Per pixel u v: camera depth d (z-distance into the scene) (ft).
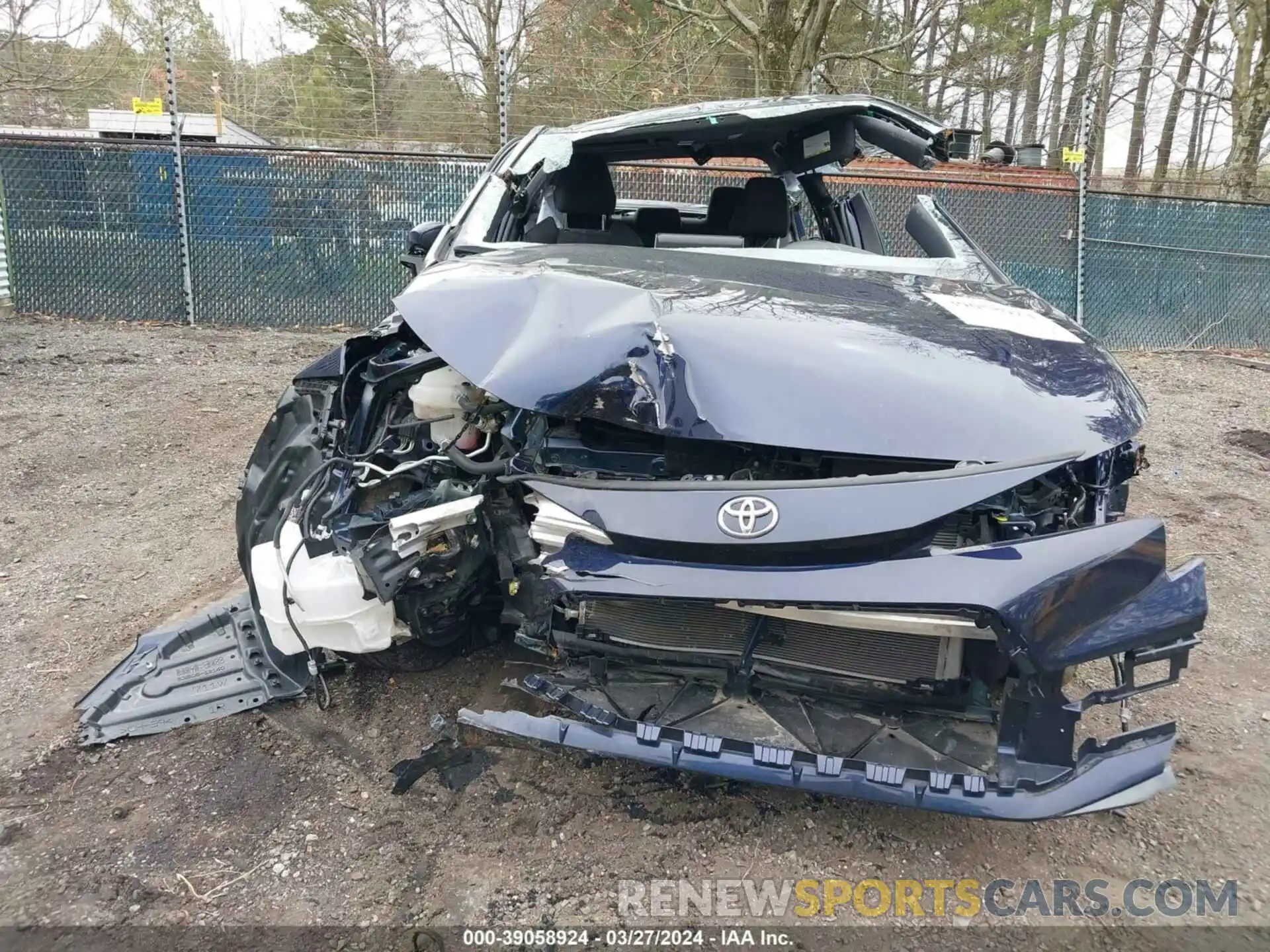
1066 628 6.37
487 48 60.85
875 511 6.42
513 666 10.16
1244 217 32.45
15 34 36.91
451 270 9.29
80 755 8.73
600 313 7.93
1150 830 7.98
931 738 7.29
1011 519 6.94
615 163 14.85
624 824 7.90
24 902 6.92
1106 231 31.86
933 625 6.71
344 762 8.71
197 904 6.96
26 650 10.55
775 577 6.50
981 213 31.07
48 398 20.98
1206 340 33.14
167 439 18.37
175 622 11.14
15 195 30.50
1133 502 16.42
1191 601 6.52
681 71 44.29
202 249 30.96
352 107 50.37
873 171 29.17
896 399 7.12
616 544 6.89
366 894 7.09
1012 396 7.30
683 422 7.11
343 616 8.09
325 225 31.01
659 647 7.88
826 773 6.78
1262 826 8.02
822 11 39.42
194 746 8.89
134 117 42.96
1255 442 20.48
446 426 9.02
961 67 50.06
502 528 8.09
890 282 10.00
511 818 7.97
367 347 9.67
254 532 9.28
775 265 10.35
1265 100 46.01
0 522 14.19
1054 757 6.66
